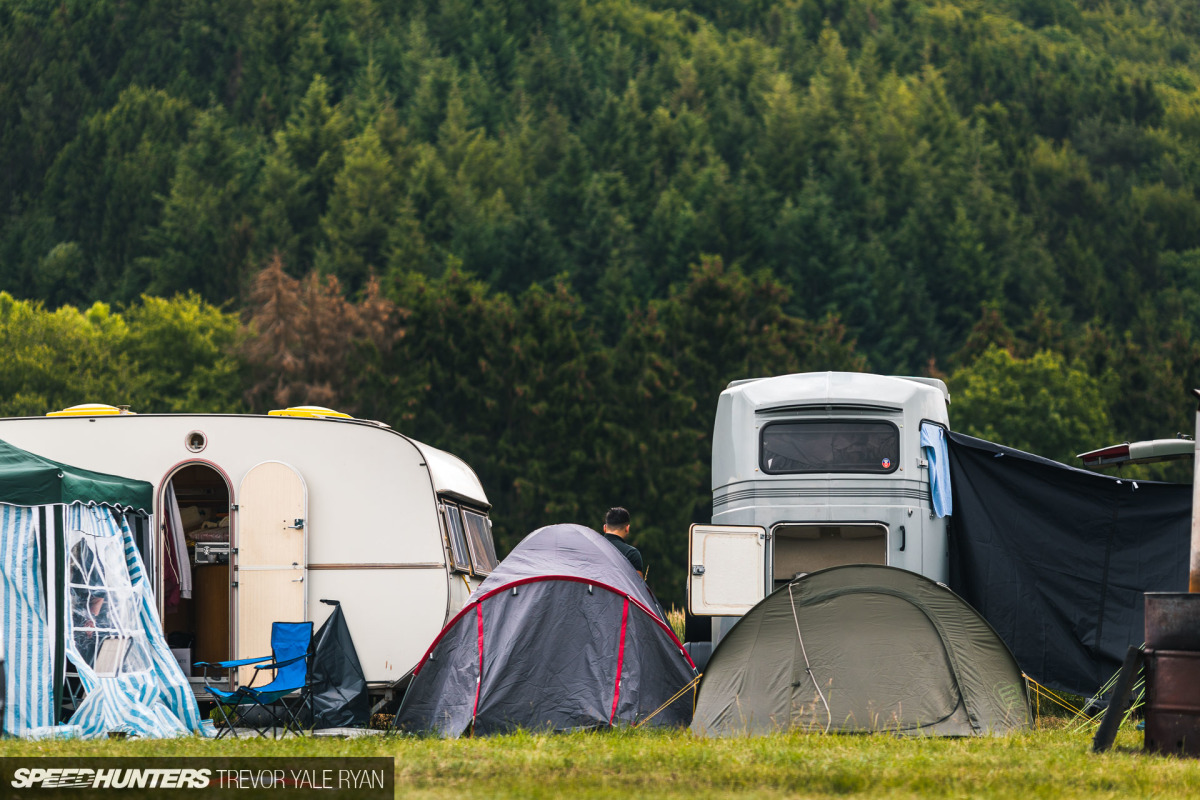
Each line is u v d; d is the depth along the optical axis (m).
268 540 39.75
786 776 23.98
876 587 32.75
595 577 34.50
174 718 34.44
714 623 43.28
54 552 32.78
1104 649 40.59
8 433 40.38
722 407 43.16
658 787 23.27
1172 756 27.09
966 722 32.41
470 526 45.59
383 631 39.34
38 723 31.78
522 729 32.41
